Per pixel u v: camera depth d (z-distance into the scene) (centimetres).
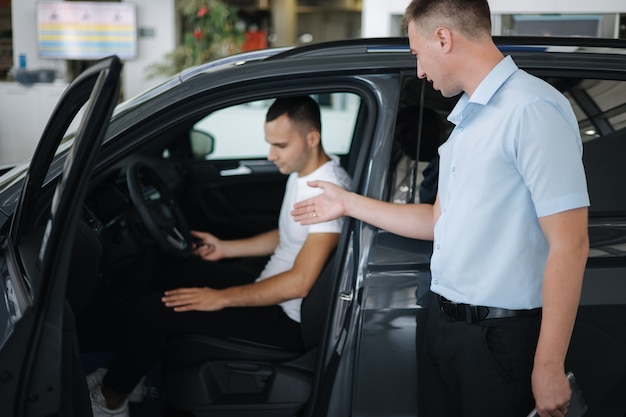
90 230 228
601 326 194
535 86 162
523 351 171
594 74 198
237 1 1061
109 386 235
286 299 225
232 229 372
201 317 232
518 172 163
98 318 272
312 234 223
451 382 181
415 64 198
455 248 171
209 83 199
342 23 1074
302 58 202
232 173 383
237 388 231
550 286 156
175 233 268
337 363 202
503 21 575
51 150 189
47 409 155
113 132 197
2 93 870
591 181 198
